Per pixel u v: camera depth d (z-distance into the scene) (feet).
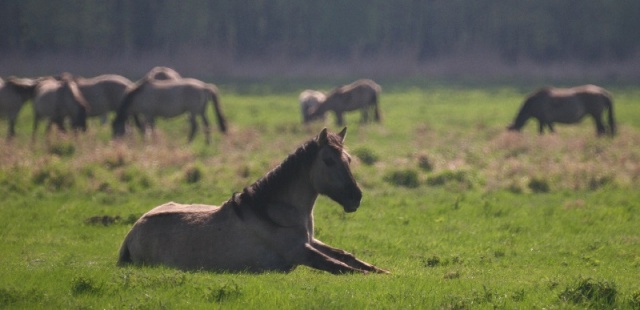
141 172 191.72
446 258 111.45
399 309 78.74
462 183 187.73
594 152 238.27
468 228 139.74
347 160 97.76
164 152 222.07
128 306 79.71
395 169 193.47
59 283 88.22
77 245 122.62
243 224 98.22
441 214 153.48
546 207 159.43
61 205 160.04
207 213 101.19
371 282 88.02
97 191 177.99
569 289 85.10
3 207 156.46
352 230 136.26
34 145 241.55
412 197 172.86
